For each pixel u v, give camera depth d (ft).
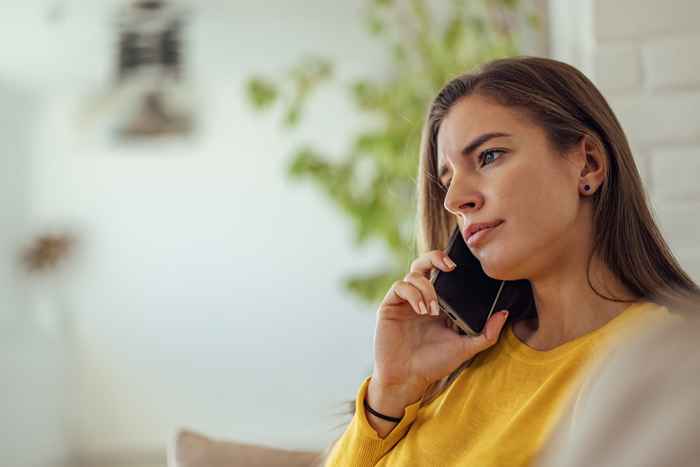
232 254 15.40
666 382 2.09
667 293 3.11
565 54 6.49
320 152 15.11
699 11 5.44
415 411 3.69
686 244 5.45
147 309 15.44
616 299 3.17
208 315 15.46
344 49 15.05
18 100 14.96
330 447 4.11
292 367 15.39
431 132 3.66
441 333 3.68
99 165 15.30
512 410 3.25
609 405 2.14
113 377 15.46
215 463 4.05
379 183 9.07
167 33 14.96
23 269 14.64
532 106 3.20
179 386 15.46
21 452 13.14
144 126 15.12
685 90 5.46
